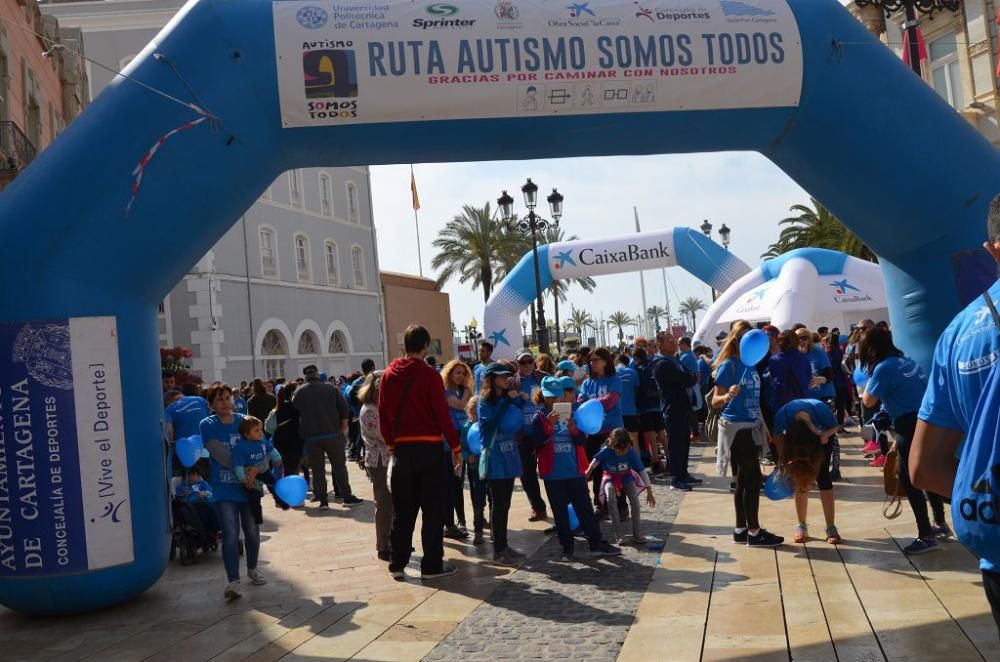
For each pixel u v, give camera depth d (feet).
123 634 20.10
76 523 21.34
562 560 25.17
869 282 67.31
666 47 25.35
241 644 18.78
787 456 23.40
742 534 25.13
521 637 18.04
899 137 26.61
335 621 20.25
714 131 26.45
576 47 25.00
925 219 27.32
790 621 17.47
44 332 21.22
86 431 21.47
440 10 24.77
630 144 26.37
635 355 40.86
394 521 24.31
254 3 24.35
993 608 8.32
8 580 21.26
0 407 21.17
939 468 8.63
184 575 26.48
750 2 26.11
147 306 23.16
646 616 18.76
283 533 33.42
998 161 27.30
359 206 129.90
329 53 24.04
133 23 102.32
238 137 23.48
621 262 73.72
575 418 25.14
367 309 128.98
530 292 75.61
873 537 24.41
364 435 27.53
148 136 22.34
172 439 29.19
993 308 8.02
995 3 73.31
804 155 27.32
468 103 24.68
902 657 14.84
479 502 28.84
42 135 58.59
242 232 104.22
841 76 26.25
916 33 45.75
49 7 101.76
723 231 96.17
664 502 33.35
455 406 30.53
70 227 21.54
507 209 74.18
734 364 25.26
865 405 22.57
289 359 110.63
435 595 22.20
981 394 7.91
